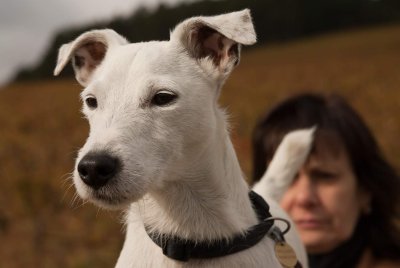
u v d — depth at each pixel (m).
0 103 6.25
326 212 0.80
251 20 0.53
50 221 1.87
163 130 0.51
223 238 0.52
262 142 0.86
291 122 0.83
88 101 0.54
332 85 4.93
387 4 13.74
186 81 0.53
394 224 0.84
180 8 10.57
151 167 0.50
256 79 6.14
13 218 1.96
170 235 0.53
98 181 0.48
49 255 1.61
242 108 3.74
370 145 0.82
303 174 0.81
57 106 5.53
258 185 0.73
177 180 0.53
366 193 0.84
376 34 11.34
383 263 0.83
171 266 0.53
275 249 0.55
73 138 3.53
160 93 0.52
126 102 0.51
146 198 0.54
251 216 0.55
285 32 13.04
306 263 0.69
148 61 0.54
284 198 0.82
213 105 0.55
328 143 0.80
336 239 0.80
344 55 8.70
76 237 1.73
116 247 1.51
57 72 0.60
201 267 0.53
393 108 3.57
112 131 0.50
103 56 0.63
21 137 3.76
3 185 2.41
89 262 1.44
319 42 11.40
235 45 0.56
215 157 0.53
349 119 0.82
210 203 0.53
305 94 0.86
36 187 2.01
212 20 0.55
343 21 13.22
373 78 5.30
